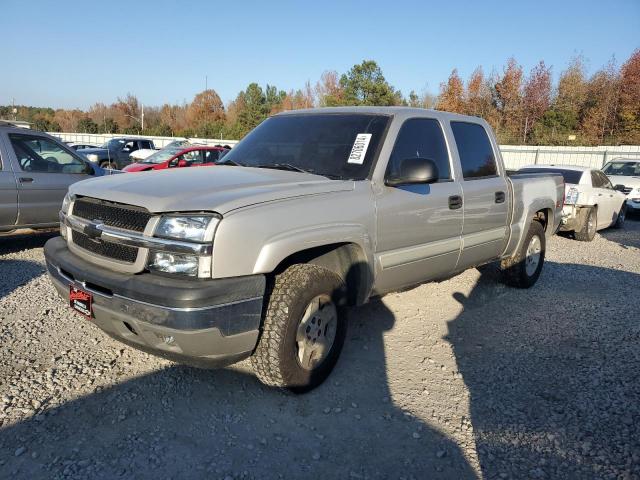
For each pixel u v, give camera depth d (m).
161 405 3.33
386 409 3.43
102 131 66.56
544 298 6.09
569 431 3.25
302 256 3.58
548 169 11.47
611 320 5.38
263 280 3.07
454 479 2.78
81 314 3.34
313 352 3.56
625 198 12.80
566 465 2.92
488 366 4.16
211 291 2.85
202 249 2.88
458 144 4.89
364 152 4.01
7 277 5.86
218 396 3.47
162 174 3.72
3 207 6.84
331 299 3.58
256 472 2.75
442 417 3.36
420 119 4.49
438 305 5.61
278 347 3.25
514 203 5.57
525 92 44.31
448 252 4.65
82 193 3.51
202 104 65.00
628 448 3.09
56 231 8.51
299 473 2.77
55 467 2.71
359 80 43.72
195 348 2.92
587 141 40.38
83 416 3.17
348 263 3.83
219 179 3.51
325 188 3.56
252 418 3.24
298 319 3.33
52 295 5.27
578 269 7.76
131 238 3.04
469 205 4.81
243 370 3.82
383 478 2.76
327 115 4.54
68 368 3.75
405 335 4.71
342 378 3.82
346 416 3.32
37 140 7.34
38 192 7.16
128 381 3.61
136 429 3.07
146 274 3.03
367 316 5.12
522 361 4.29
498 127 44.19
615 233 12.42
